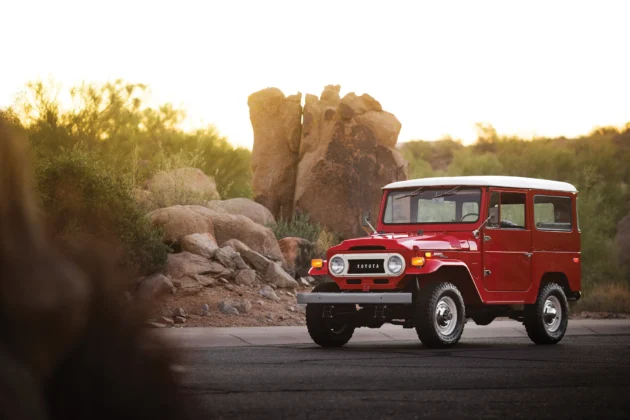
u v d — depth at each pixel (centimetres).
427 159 7369
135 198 1817
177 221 1808
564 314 1534
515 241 1512
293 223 2244
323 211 2267
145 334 114
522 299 1502
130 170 2427
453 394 745
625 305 2320
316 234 2191
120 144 2869
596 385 826
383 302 1326
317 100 2356
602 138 6538
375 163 2291
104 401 109
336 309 1383
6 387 90
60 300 95
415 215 1540
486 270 1466
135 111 3058
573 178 4512
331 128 2286
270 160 2395
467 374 914
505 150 5197
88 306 105
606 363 1064
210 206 2111
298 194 2289
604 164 4631
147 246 1602
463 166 4469
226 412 627
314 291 1444
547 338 1493
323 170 2269
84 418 108
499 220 1491
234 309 1596
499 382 840
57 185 1478
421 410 647
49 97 2792
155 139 3172
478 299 1451
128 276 118
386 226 1563
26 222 96
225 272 1712
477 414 633
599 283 2905
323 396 722
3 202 94
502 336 1684
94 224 127
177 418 116
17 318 93
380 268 1387
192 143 3250
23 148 97
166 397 115
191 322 1519
